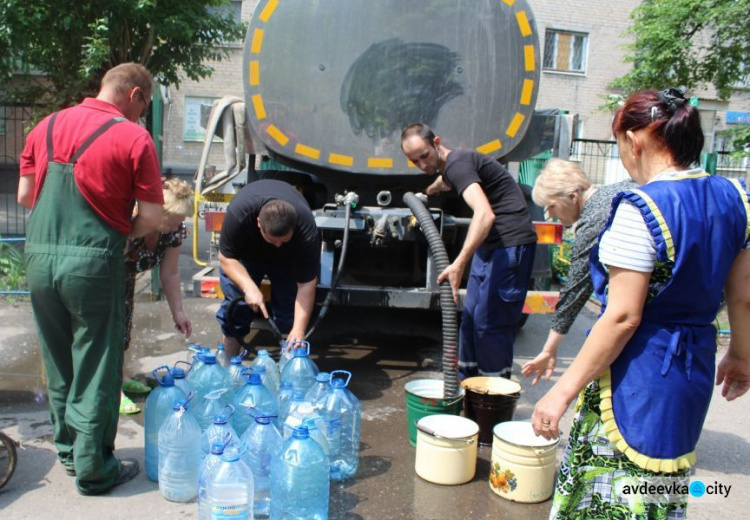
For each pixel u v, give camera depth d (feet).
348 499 9.27
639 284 5.62
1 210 37.22
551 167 9.94
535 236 12.17
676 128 5.90
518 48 14.37
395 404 13.01
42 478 9.46
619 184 9.14
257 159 18.07
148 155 8.75
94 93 28.60
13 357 14.80
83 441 8.67
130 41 28.50
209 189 15.35
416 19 14.20
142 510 8.72
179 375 9.80
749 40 32.71
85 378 8.75
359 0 14.14
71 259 8.34
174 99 54.75
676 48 34.42
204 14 29.25
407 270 16.21
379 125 14.51
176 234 12.06
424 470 9.87
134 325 18.06
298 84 14.38
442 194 15.79
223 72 54.90
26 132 30.45
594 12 60.95
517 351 17.26
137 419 11.71
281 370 11.10
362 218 13.75
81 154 8.41
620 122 6.27
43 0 25.05
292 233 10.86
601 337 5.78
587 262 8.84
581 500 6.37
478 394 10.99
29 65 28.32
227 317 12.30
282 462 8.12
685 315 5.86
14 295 19.90
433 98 14.42
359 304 13.88
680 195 5.73
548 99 61.72
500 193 11.91
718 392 14.08
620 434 5.94
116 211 8.64
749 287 6.21
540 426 6.06
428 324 18.95
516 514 9.02
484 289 12.07
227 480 7.65
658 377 5.80
